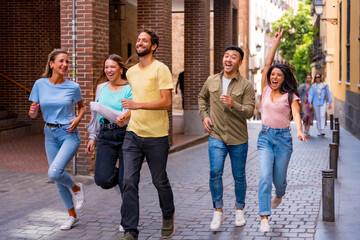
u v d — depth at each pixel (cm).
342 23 2205
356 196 768
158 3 1236
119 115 545
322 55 3516
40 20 1581
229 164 1088
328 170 622
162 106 523
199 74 1630
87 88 941
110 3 2097
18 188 810
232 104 549
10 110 1589
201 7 1608
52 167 569
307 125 1725
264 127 584
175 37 3134
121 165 561
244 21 3253
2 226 605
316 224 611
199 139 1515
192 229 596
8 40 1587
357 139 1623
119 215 657
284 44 4162
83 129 943
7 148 1238
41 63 1585
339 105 2362
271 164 578
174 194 790
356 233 571
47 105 580
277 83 575
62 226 593
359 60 1645
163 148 539
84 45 938
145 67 537
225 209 689
